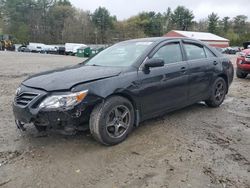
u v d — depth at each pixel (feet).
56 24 313.32
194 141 15.03
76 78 13.71
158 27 340.39
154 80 15.83
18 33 290.56
